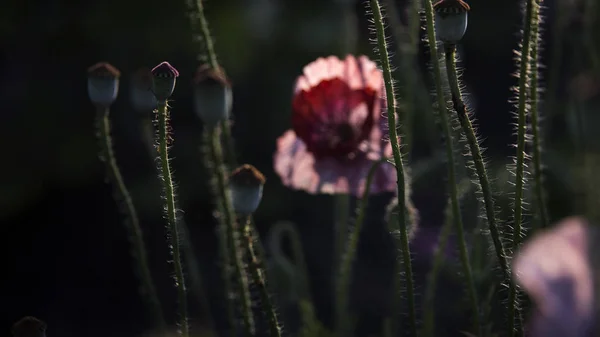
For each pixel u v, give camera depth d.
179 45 10.30
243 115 10.83
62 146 9.90
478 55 12.20
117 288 9.14
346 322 3.92
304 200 9.71
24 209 9.81
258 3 11.23
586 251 1.54
